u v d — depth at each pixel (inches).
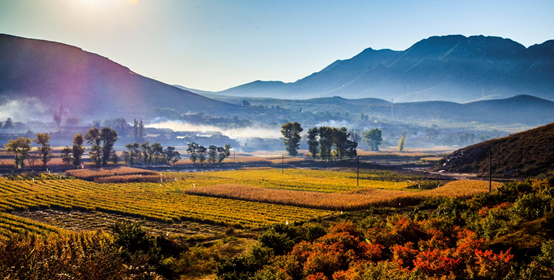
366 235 1438.2
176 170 7327.8
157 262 1301.7
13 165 6486.2
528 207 1342.3
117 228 1551.4
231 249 1562.5
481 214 1576.0
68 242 1288.1
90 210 3139.8
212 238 1895.9
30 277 818.2
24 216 2910.9
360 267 1018.1
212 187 4360.2
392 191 3828.7
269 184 5027.1
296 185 4872.0
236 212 3014.3
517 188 1990.7
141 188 4795.8
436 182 4534.9
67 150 6747.1
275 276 1072.8
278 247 1456.7
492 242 1115.9
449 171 5610.2
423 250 1192.2
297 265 1164.5
